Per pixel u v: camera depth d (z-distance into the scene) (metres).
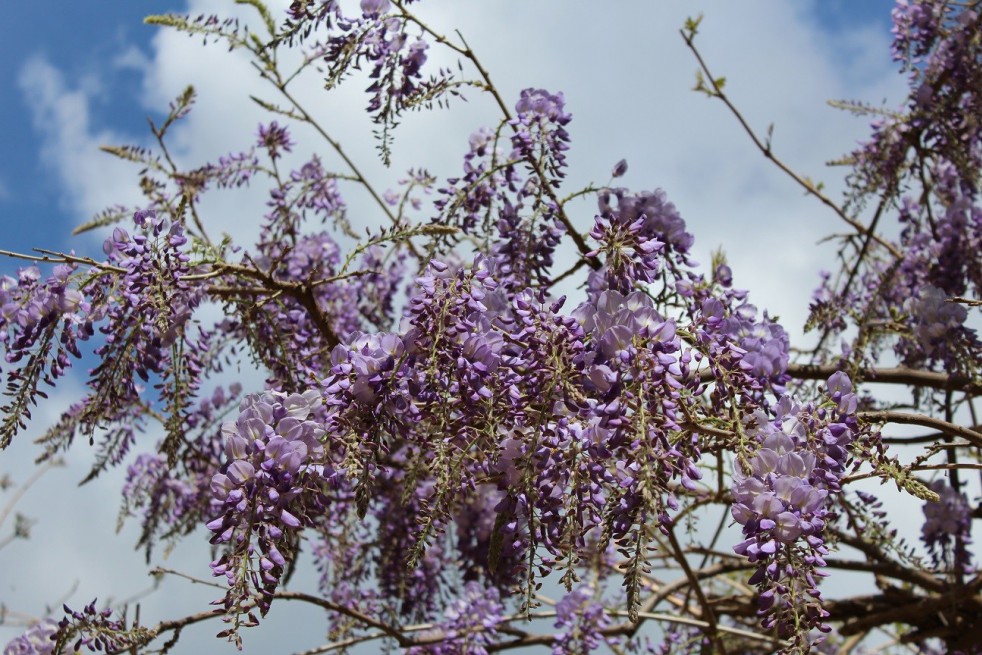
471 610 4.62
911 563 3.27
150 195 4.61
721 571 4.96
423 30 3.82
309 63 4.64
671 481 2.78
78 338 3.20
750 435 2.62
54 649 3.38
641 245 3.02
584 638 4.39
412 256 5.28
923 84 4.83
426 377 2.60
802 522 2.34
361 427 2.67
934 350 3.78
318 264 4.95
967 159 4.71
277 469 2.59
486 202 3.90
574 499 2.46
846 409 2.71
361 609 4.81
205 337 4.48
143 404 4.46
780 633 2.32
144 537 5.10
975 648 4.82
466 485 2.68
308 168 4.99
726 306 3.43
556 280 3.98
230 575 2.50
